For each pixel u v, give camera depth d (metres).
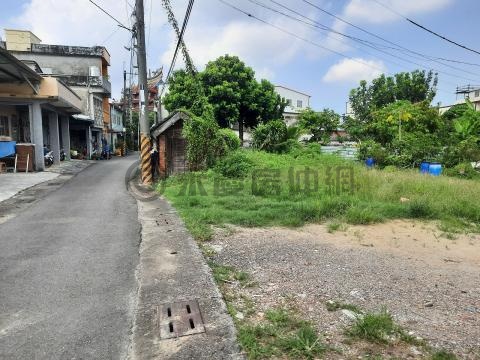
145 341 2.97
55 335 3.10
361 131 26.33
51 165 18.33
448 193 9.80
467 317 3.49
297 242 5.98
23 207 8.68
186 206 8.53
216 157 14.83
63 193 10.78
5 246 5.58
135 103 51.31
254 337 2.99
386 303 3.75
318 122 32.31
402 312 3.55
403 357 2.76
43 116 20.38
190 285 4.05
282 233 6.55
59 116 21.81
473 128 21.14
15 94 15.37
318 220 7.57
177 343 2.93
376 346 2.90
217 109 22.75
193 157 14.54
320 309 3.55
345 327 3.20
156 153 14.01
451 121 25.64
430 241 6.29
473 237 6.63
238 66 23.77
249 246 5.67
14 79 15.09
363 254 5.43
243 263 4.89
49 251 5.34
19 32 28.05
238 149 16.48
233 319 3.31
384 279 4.44
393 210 8.29
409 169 17.17
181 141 15.03
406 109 24.72
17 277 4.35
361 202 8.84
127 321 3.33
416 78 39.25
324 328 3.17
